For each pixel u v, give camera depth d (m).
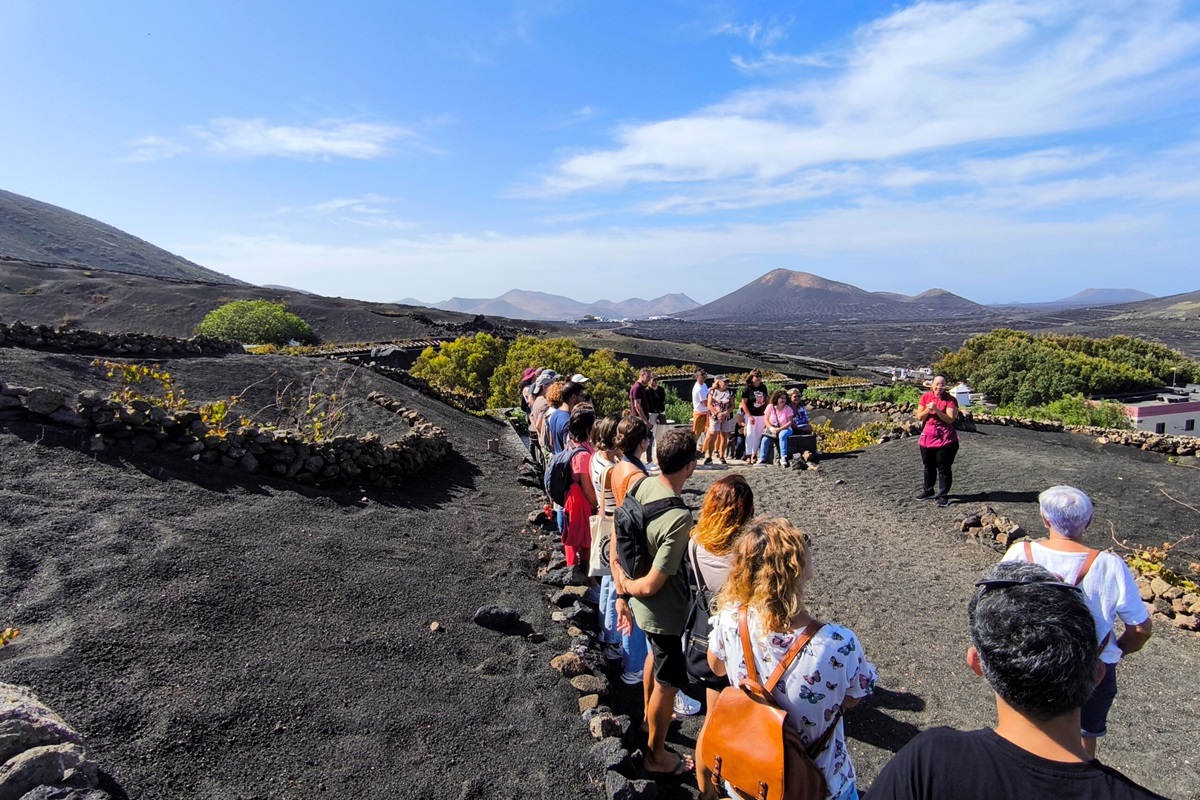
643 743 4.16
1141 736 4.68
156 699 3.30
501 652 4.73
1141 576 7.18
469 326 68.44
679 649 3.72
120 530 4.78
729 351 95.88
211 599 4.27
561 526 6.28
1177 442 15.15
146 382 10.62
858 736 4.60
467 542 6.80
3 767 2.36
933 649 5.93
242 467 6.63
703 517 3.53
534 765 3.58
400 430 11.39
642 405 12.70
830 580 7.51
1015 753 1.73
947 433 10.05
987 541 8.62
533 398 11.03
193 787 2.88
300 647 4.09
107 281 75.81
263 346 30.58
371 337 59.88
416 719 3.71
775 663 2.64
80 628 3.66
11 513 4.66
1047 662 1.68
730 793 2.66
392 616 4.79
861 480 12.01
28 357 9.72
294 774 3.12
